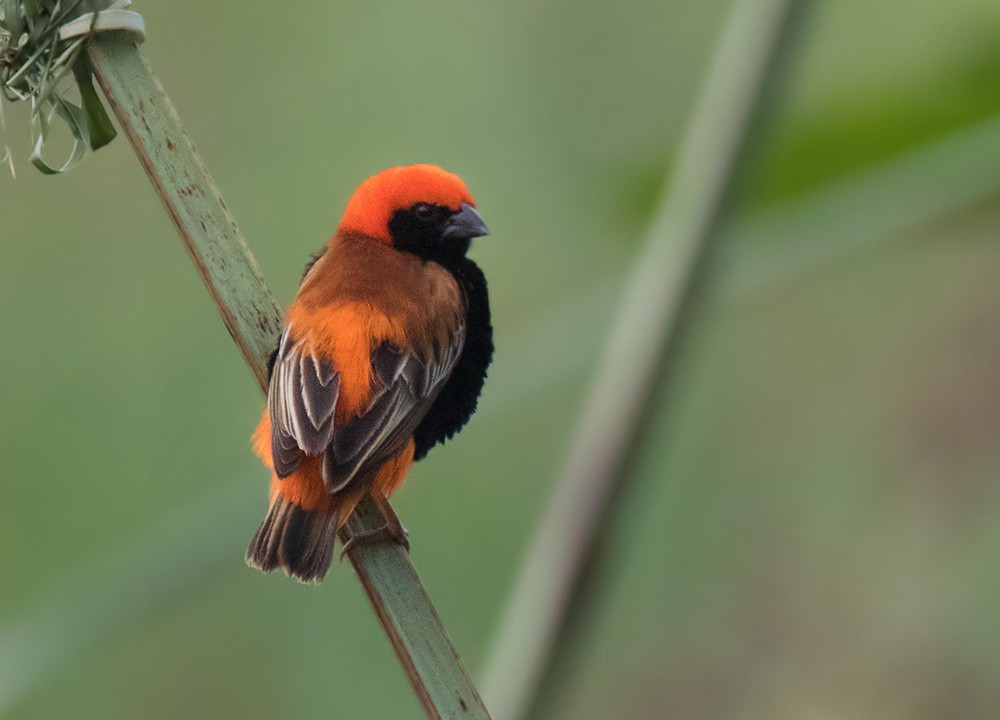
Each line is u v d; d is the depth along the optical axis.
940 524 12.57
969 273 12.68
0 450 11.14
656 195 6.70
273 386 6.84
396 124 12.35
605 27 12.36
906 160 6.05
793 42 5.93
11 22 6.30
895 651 12.23
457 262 8.83
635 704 12.48
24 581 10.75
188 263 11.82
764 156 5.90
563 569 5.64
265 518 6.95
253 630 11.16
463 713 5.68
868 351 13.16
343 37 12.44
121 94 6.37
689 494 12.83
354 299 7.56
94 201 11.84
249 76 12.33
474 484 11.91
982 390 12.70
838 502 12.77
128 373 11.50
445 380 7.77
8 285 11.59
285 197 12.20
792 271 5.97
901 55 6.53
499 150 12.23
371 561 6.22
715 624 12.68
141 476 11.20
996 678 11.98
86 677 11.00
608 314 6.37
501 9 12.48
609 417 5.77
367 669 11.12
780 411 13.05
